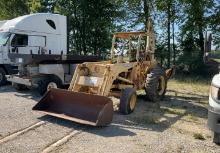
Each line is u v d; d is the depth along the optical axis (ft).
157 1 75.46
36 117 25.70
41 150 18.44
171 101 35.35
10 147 18.76
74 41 79.66
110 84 27.58
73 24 78.48
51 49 51.31
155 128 23.68
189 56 71.31
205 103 34.68
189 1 70.95
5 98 34.91
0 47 45.78
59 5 79.10
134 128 23.48
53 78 36.17
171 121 25.93
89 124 22.61
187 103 34.40
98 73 28.22
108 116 23.49
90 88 27.84
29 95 37.24
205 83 53.72
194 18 71.97
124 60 34.30
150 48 35.19
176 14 74.90
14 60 38.24
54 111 25.89
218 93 18.80
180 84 51.83
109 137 21.16
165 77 35.96
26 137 20.71
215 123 18.80
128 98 27.61
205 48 20.40
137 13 80.18
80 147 19.13
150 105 32.22
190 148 19.36
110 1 77.36
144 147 19.39
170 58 75.15
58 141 20.10
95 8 76.59
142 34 33.65
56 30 52.01
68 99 25.81
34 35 48.91
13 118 25.34
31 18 48.67
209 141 20.76
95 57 42.52
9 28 46.93
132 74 32.17
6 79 42.80
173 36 75.87
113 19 78.79
